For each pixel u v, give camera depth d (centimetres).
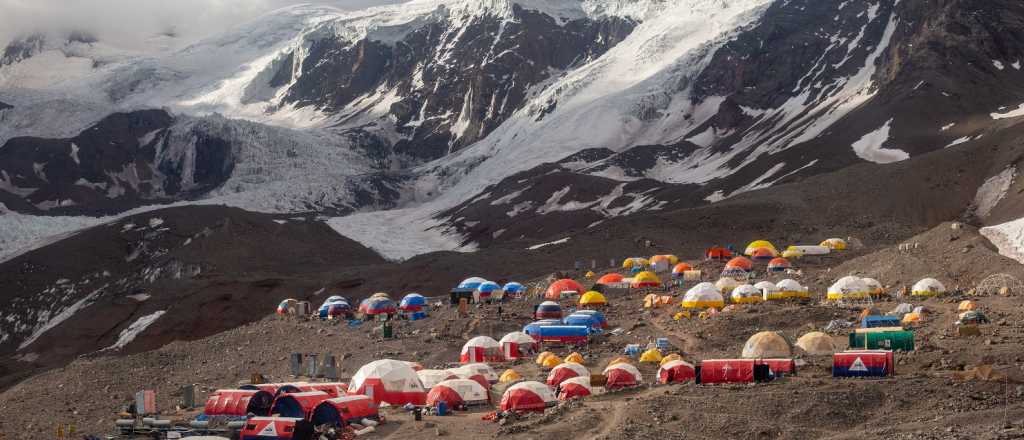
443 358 8775
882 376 5869
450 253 19725
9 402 8706
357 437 5884
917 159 18538
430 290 16450
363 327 10500
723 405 5516
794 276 11581
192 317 17400
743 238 16575
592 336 9119
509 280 15738
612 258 16225
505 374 7594
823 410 5331
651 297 10631
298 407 6131
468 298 11819
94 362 9862
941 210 16788
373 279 17788
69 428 7125
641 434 5112
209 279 19200
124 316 18112
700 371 6141
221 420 6638
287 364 9200
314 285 18175
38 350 17500
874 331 6756
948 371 5962
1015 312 7712
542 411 6216
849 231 16275
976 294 9150
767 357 6812
